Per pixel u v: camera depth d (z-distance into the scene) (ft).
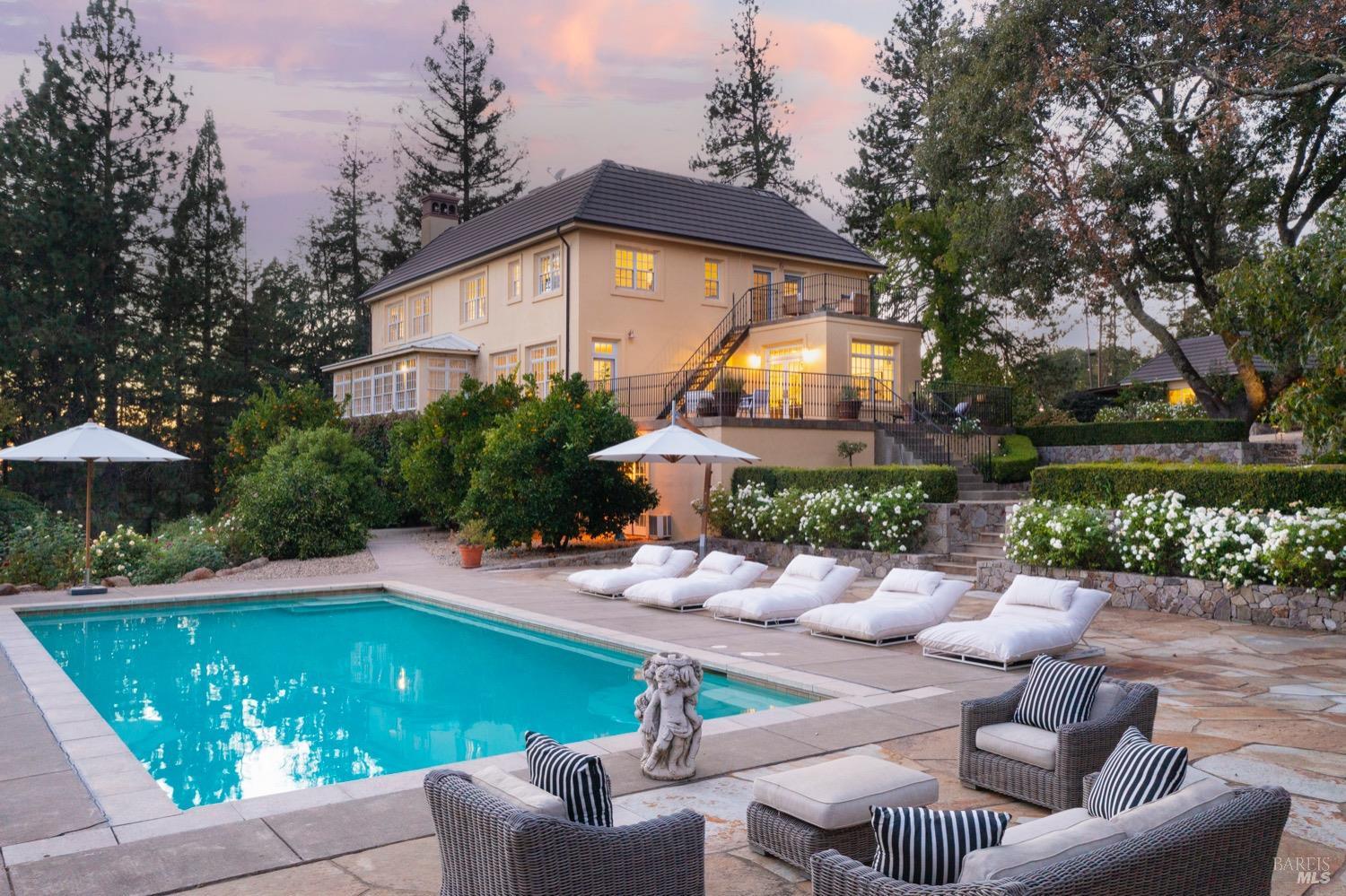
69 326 106.52
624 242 82.58
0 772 18.80
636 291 82.64
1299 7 59.93
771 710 23.48
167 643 38.45
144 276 118.52
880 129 132.26
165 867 13.83
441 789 10.53
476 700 28.89
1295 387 34.81
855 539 56.03
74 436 46.16
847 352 80.33
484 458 62.44
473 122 155.53
